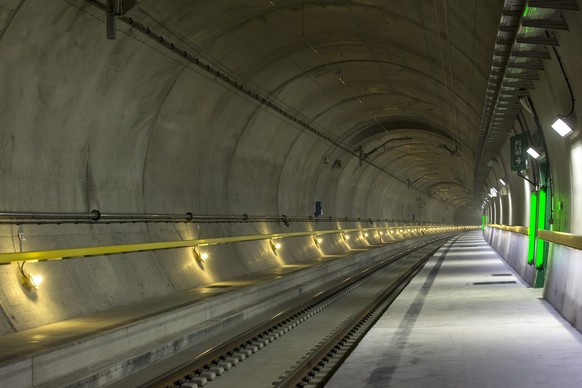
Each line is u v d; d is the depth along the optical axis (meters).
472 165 41.00
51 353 8.15
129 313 11.80
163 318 11.09
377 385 7.10
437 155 46.28
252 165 22.16
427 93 23.67
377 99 26.80
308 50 18.55
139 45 12.70
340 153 32.41
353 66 21.25
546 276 13.90
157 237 15.50
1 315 9.83
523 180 19.97
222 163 19.67
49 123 11.68
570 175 10.54
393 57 19.39
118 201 14.20
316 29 16.94
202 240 17.52
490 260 28.47
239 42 15.81
